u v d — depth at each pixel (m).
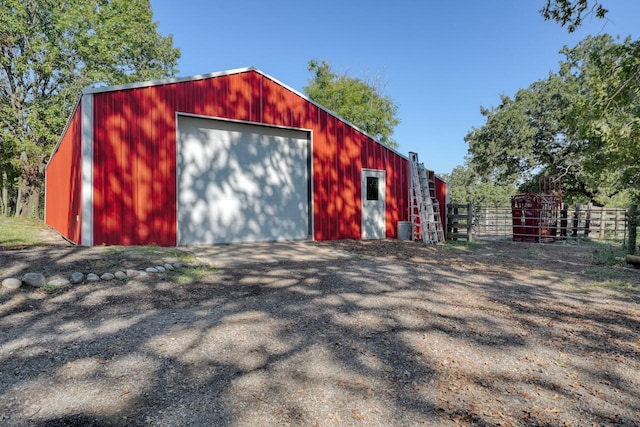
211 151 9.26
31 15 19.58
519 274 6.61
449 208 13.23
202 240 9.11
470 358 2.94
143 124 7.91
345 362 2.81
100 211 7.33
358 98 30.91
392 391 2.40
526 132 27.23
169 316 3.78
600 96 7.45
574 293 5.22
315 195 10.71
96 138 7.32
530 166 28.86
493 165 29.89
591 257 8.80
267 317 3.80
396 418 2.09
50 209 15.99
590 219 14.22
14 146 19.22
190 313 3.89
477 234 15.36
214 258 7.08
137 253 6.27
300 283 5.30
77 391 2.30
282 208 10.48
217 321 3.65
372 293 4.86
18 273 4.69
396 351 3.04
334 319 3.79
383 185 12.18
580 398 2.38
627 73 6.93
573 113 10.19
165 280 5.11
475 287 5.43
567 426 2.06
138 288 4.70
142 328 3.41
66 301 4.12
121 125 7.63
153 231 7.99
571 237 13.36
